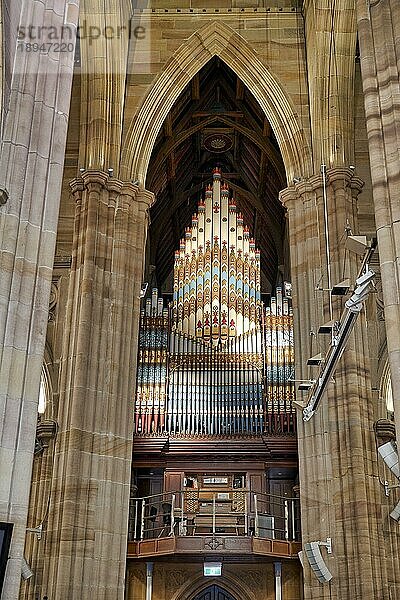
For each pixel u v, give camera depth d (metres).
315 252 18.12
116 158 19.19
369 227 20.16
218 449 20.55
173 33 21.14
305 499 16.31
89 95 19.38
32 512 17.47
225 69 23.56
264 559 19.11
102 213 18.33
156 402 20.95
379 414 18.09
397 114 10.98
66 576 14.86
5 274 10.43
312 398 15.61
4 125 11.24
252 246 23.55
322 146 18.95
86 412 16.41
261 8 21.36
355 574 14.71
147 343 21.72
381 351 18.52
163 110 20.52
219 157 27.58
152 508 21.06
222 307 22.27
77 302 17.30
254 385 21.12
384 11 11.59
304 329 17.72
